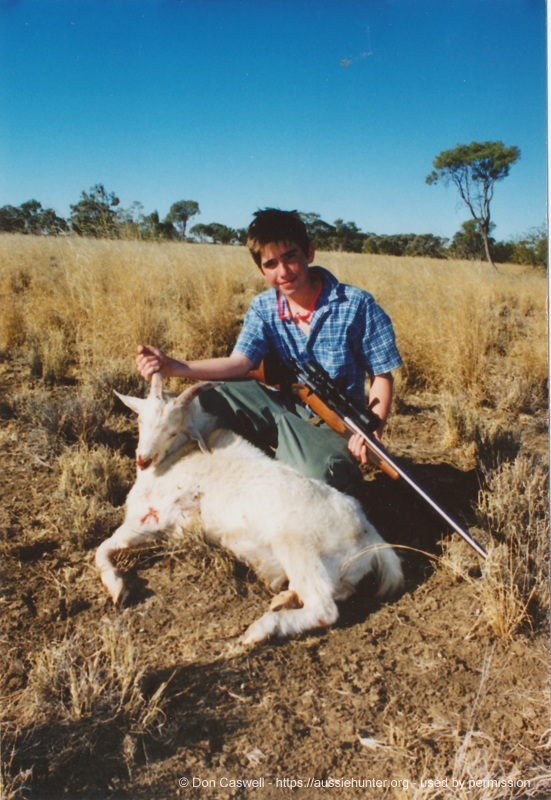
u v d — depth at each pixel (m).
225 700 2.98
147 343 7.70
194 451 4.06
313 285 4.40
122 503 4.67
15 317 8.35
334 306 4.34
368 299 4.36
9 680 3.07
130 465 5.12
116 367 6.60
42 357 7.16
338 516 3.64
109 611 3.58
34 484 4.81
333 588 3.52
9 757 2.61
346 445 4.25
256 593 3.76
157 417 3.93
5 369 7.14
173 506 3.95
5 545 4.08
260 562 3.78
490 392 7.05
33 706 2.84
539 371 7.42
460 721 2.90
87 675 2.97
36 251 11.92
